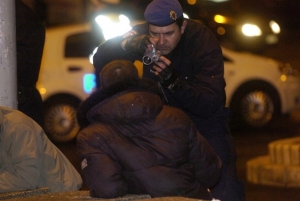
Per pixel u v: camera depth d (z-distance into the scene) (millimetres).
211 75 10289
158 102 8891
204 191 9281
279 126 28484
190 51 10531
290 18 55406
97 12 27484
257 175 18938
